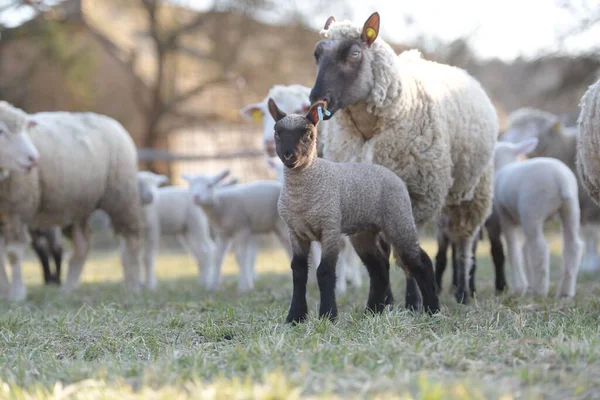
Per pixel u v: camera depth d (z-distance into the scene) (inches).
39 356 321.7
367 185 365.4
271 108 348.8
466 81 474.9
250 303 475.8
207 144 1721.2
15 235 587.5
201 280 745.6
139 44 1722.4
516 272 545.3
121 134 661.9
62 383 261.4
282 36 1553.9
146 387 237.0
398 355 271.9
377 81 402.9
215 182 652.1
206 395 224.2
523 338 298.7
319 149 496.1
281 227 645.9
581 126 405.7
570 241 498.0
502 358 271.9
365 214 366.3
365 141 427.5
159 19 1573.6
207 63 1642.5
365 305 438.3
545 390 230.4
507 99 2144.4
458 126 442.3
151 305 503.2
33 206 590.9
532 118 784.9
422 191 421.1
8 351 339.9
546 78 1813.5
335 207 349.7
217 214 644.1
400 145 413.7
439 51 1635.1
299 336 327.0
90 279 848.3
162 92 1587.1
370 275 404.5
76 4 1556.3
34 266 1092.5
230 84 1569.9
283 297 516.4
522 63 1648.6
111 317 415.8
